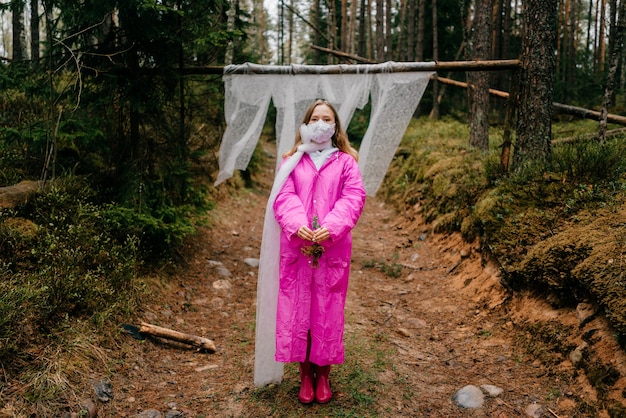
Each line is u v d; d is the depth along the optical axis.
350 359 3.27
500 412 2.67
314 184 2.68
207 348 3.45
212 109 6.04
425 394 2.89
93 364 2.87
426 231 6.49
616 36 4.80
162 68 4.57
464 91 16.73
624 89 15.77
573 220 3.74
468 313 4.05
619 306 2.65
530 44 4.66
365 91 4.42
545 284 3.46
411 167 8.83
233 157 4.54
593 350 2.79
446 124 12.08
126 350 3.16
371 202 9.59
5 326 2.62
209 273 5.08
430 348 3.58
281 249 2.64
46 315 2.95
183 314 4.06
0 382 2.42
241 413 2.66
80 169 4.75
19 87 4.34
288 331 2.61
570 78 17.97
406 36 19.59
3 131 4.61
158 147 4.98
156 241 4.62
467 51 8.65
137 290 3.83
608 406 2.47
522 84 4.77
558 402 2.69
